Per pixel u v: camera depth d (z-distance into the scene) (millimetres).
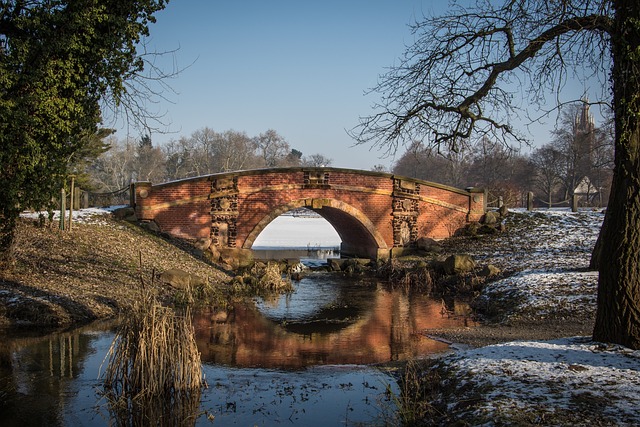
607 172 57719
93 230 21578
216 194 25703
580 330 12672
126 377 8805
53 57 13648
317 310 17062
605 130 20672
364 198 28578
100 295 15102
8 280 14648
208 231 25688
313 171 27531
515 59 13336
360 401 8531
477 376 8031
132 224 24141
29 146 13055
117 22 14047
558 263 21125
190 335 9070
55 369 9836
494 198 39188
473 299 18312
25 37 13375
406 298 19656
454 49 14008
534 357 8625
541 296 15828
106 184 73625
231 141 92250
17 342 11531
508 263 22703
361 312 16797
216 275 21609
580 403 6547
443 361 9484
